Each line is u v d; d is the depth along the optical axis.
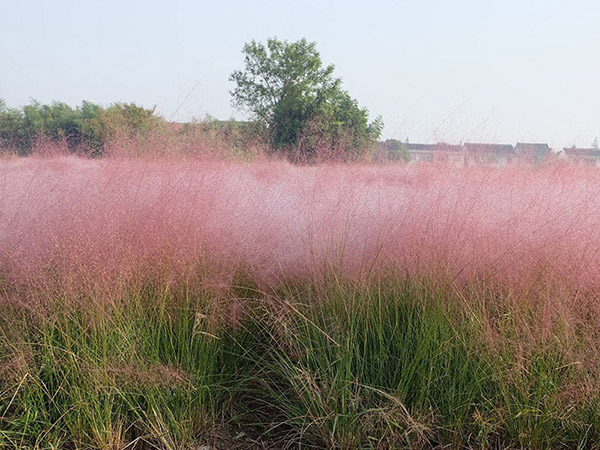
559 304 2.57
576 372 2.40
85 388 2.35
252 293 3.12
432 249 2.85
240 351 2.93
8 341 2.45
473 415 2.35
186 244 2.94
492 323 2.60
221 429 2.57
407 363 2.52
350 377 2.50
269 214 3.52
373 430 2.36
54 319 2.48
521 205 3.29
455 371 2.47
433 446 2.39
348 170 4.17
